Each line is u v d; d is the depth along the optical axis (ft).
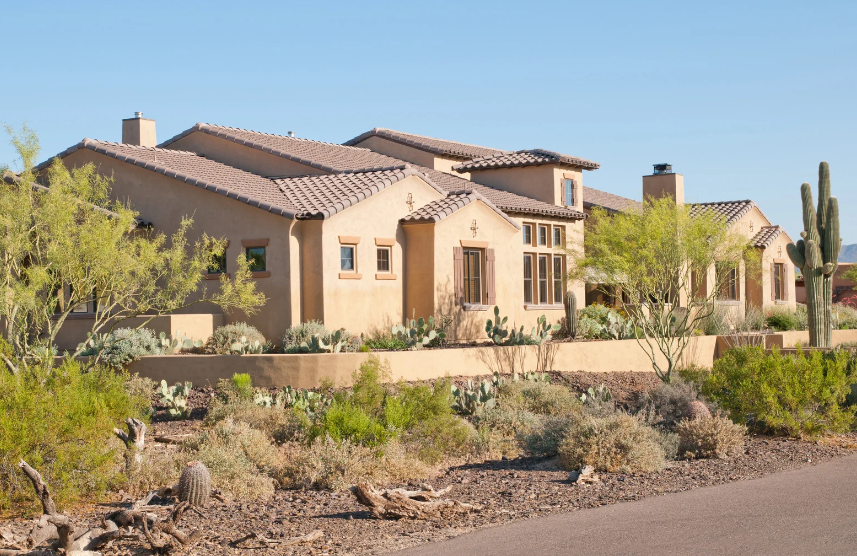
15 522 32.73
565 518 31.35
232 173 89.81
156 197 82.17
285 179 90.84
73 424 36.09
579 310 101.45
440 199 89.61
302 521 32.73
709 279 117.50
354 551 27.94
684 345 77.66
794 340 101.71
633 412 59.98
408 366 66.49
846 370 61.93
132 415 43.96
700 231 76.07
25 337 55.21
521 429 53.57
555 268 106.32
